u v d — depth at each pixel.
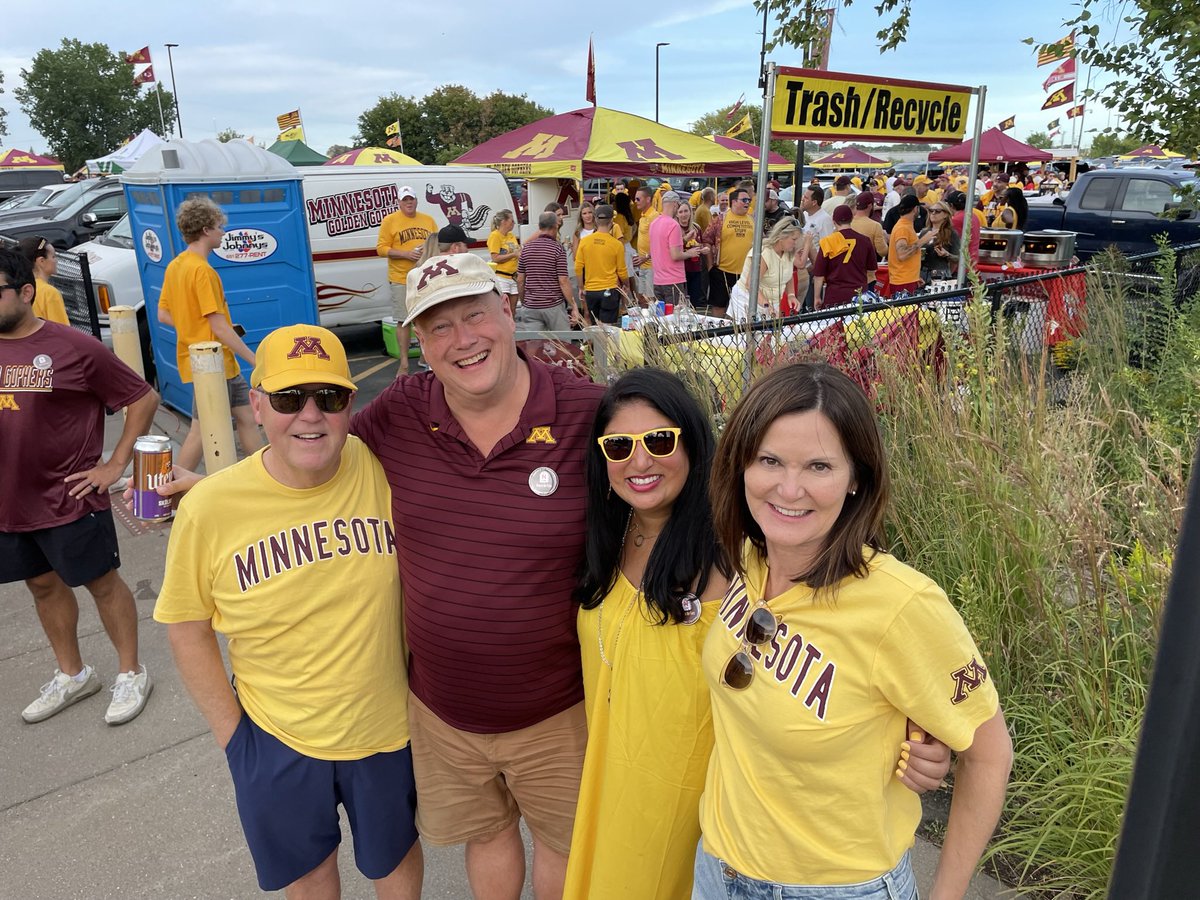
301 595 1.93
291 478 1.93
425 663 2.00
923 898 2.41
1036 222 13.91
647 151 11.38
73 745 3.32
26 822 2.91
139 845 2.80
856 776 1.42
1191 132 5.50
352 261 10.26
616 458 1.65
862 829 1.44
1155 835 0.69
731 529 1.52
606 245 9.48
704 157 11.66
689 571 1.63
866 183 22.83
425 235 9.58
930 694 1.35
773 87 4.15
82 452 3.21
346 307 10.34
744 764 1.51
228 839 2.82
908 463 3.41
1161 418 3.76
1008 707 2.76
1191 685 0.65
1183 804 0.66
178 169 6.75
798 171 11.94
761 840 1.49
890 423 3.57
